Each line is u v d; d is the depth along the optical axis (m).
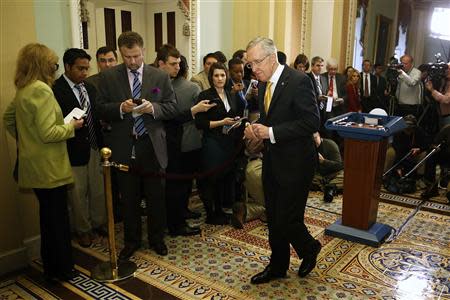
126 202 3.11
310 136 2.51
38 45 2.53
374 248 3.38
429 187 4.86
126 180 3.07
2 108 2.92
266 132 2.45
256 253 3.29
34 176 2.57
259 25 5.79
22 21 2.99
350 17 7.52
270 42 2.46
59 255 2.81
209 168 3.68
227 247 3.40
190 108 3.37
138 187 3.13
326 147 5.02
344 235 3.54
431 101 5.43
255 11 5.71
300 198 2.59
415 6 10.73
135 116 2.97
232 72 3.83
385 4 9.41
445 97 5.21
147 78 3.03
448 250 3.36
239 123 3.58
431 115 5.45
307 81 2.45
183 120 3.38
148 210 3.22
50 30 3.62
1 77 2.90
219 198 3.89
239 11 5.61
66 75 3.21
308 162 2.55
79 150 3.28
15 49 2.96
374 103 6.48
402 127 3.43
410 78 6.02
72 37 3.77
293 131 2.42
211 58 4.07
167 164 3.30
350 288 2.77
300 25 6.55
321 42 7.14
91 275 2.97
